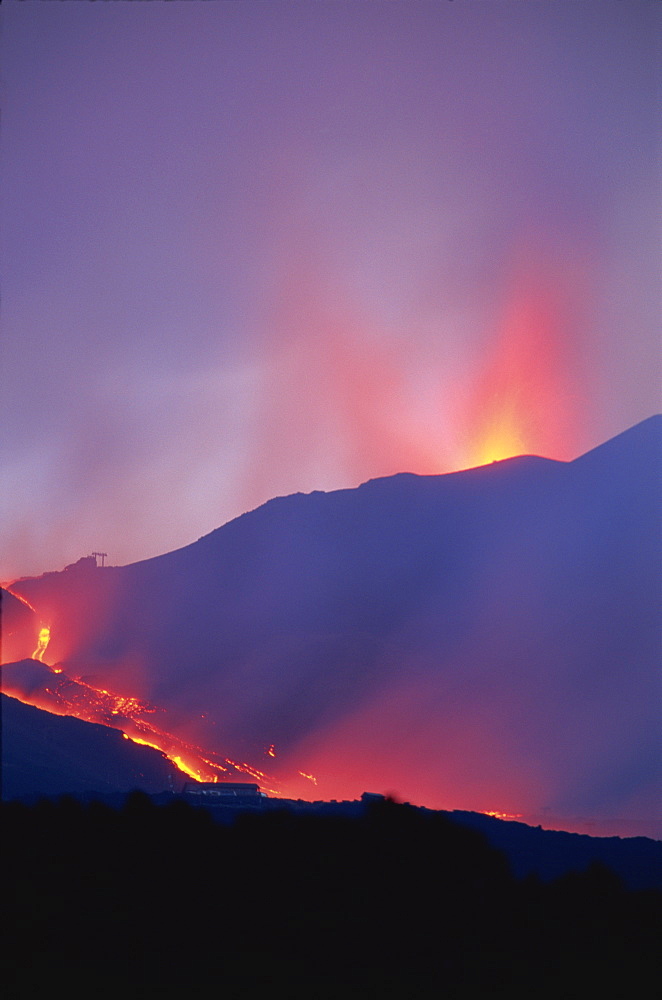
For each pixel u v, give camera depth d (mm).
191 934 13773
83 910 13969
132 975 12609
